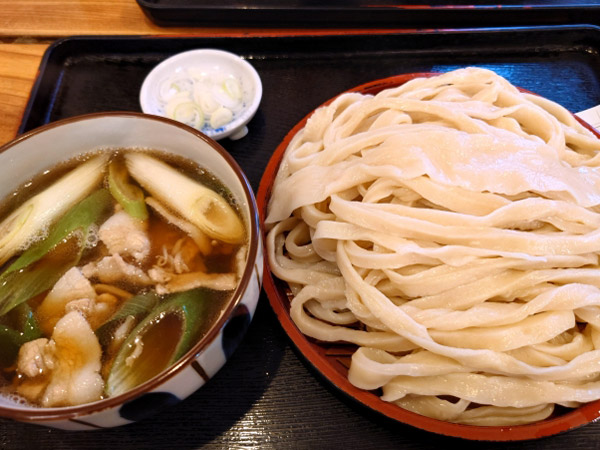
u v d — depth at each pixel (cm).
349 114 26
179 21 34
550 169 21
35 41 34
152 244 20
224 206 21
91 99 31
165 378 15
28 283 19
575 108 31
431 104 24
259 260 18
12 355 18
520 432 19
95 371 17
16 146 20
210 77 32
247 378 23
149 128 21
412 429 20
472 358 20
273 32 35
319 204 24
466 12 33
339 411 22
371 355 22
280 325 22
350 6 33
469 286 21
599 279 21
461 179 21
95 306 19
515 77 32
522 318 20
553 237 21
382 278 22
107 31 34
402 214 21
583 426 21
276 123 31
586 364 20
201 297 19
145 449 21
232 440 21
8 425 21
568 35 33
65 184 21
